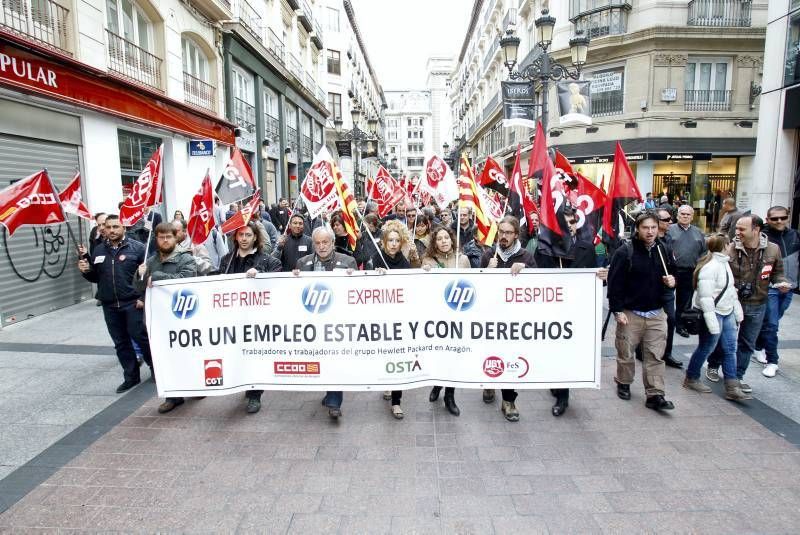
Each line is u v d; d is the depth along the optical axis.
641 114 19.02
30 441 4.13
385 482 3.51
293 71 25.59
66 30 8.96
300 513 3.18
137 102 10.96
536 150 5.24
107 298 5.05
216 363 4.55
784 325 7.36
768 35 10.50
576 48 10.11
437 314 4.45
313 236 4.84
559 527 3.03
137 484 3.51
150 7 12.03
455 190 7.52
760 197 10.77
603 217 5.70
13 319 7.76
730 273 4.75
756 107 18.95
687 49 18.58
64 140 8.92
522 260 4.77
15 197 4.86
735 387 4.79
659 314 4.65
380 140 71.62
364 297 4.44
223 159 16.44
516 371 4.43
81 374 5.67
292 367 4.51
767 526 3.02
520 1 28.50
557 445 4.02
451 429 4.32
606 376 5.57
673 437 4.13
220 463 3.78
